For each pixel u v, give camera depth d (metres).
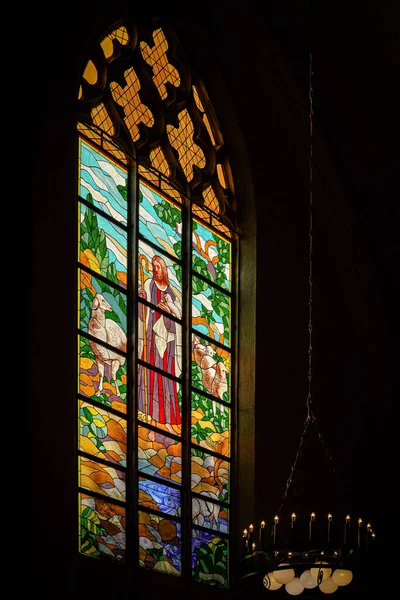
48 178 12.77
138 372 14.15
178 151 15.48
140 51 15.08
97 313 13.69
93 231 13.84
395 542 16.22
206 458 14.95
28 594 11.48
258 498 15.09
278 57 16.19
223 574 14.74
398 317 17.22
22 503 11.67
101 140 14.20
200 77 15.90
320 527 15.59
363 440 16.72
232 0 15.64
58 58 13.19
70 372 12.72
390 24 15.71
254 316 15.77
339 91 16.38
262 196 16.17
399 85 16.19
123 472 13.64
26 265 12.21
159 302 14.72
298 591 11.49
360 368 17.03
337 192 16.86
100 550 13.00
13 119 12.41
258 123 16.23
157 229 14.93
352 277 17.00
